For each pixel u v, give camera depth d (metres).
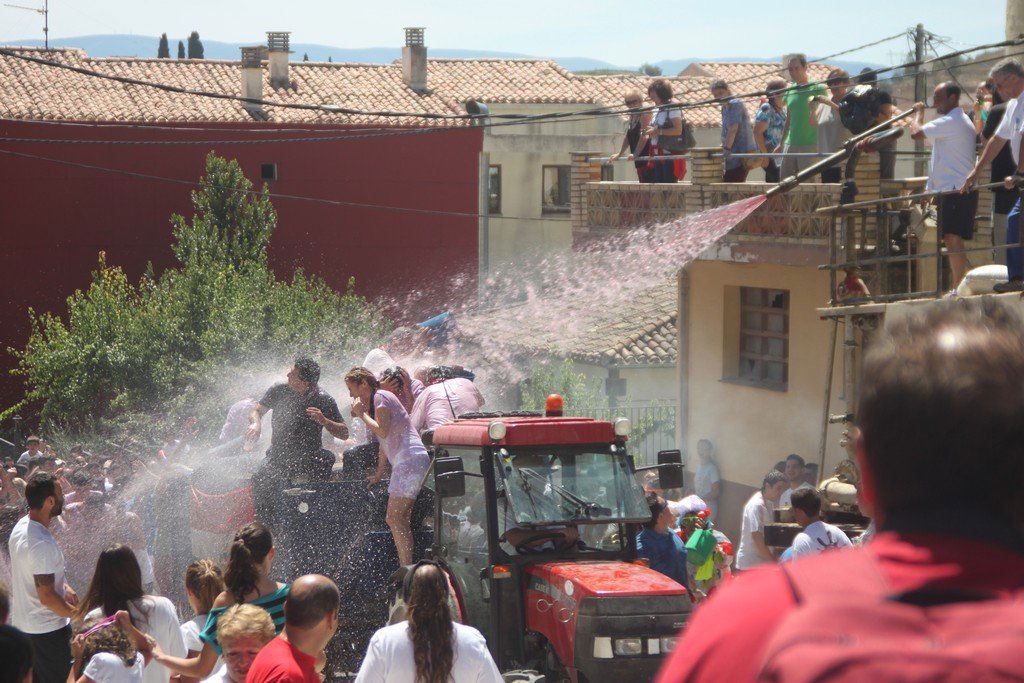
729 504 19.09
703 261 19.47
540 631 8.35
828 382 12.58
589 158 20.50
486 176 40.19
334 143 37.38
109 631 6.54
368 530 10.77
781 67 21.09
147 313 29.78
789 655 1.14
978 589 1.19
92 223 35.50
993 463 1.27
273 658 5.59
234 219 34.28
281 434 11.13
